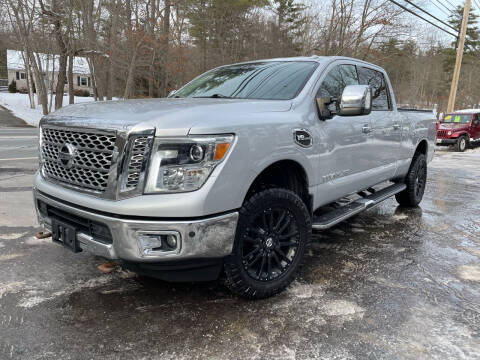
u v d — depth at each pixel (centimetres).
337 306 288
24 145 1168
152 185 239
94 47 2395
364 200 440
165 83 2770
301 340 246
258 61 437
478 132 1784
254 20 3234
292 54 3200
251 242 283
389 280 336
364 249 412
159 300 292
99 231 257
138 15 2453
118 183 242
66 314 269
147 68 2803
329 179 356
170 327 257
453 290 319
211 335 249
